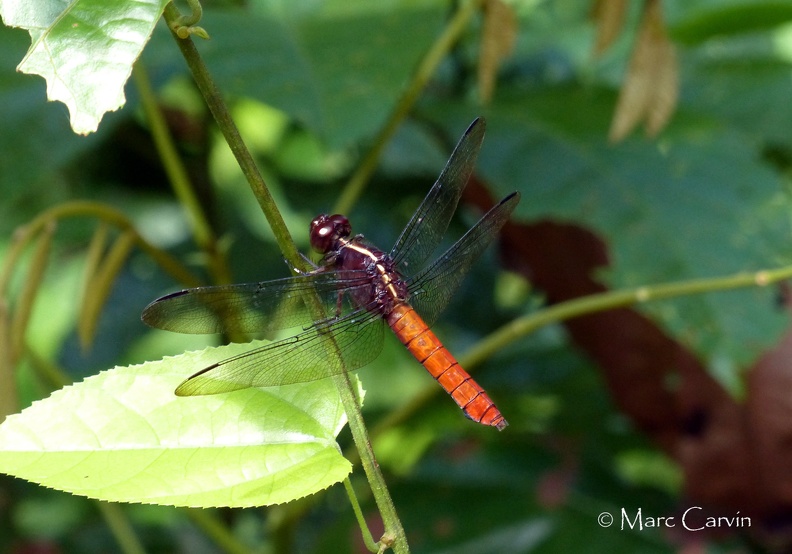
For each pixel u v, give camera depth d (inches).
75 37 20.2
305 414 20.7
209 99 20.6
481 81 23.8
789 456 24.0
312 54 23.2
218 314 22.0
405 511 25.0
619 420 25.5
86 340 23.0
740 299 23.3
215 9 24.0
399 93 23.0
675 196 23.9
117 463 20.5
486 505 24.9
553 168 24.1
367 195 25.4
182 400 20.7
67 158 23.8
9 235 25.3
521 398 25.6
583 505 24.8
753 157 24.2
